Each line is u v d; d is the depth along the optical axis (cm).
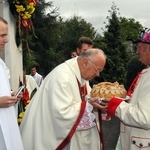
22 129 332
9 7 479
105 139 683
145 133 292
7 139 291
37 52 2589
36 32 2562
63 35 3028
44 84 329
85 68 321
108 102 303
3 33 303
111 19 2162
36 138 316
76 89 320
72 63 327
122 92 312
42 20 2602
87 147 331
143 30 307
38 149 313
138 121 278
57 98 307
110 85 320
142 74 305
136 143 295
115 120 845
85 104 308
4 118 292
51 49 2630
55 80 315
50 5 2620
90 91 336
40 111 320
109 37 2091
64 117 301
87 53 321
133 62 579
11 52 483
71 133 305
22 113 453
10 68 476
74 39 2988
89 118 309
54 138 311
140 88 293
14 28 513
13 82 492
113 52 2033
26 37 559
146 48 301
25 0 482
